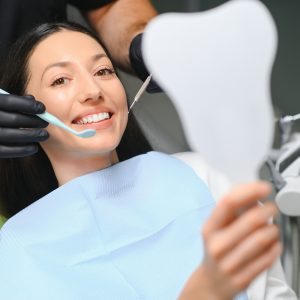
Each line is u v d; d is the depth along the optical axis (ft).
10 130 2.94
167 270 2.83
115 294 2.72
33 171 3.51
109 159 3.27
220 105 1.32
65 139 2.98
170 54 1.29
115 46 4.02
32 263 2.83
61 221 2.98
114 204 3.05
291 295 3.14
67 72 2.94
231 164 1.36
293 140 3.63
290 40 5.77
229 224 1.45
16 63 3.12
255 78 1.30
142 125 4.16
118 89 2.98
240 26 1.28
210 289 1.54
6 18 3.97
